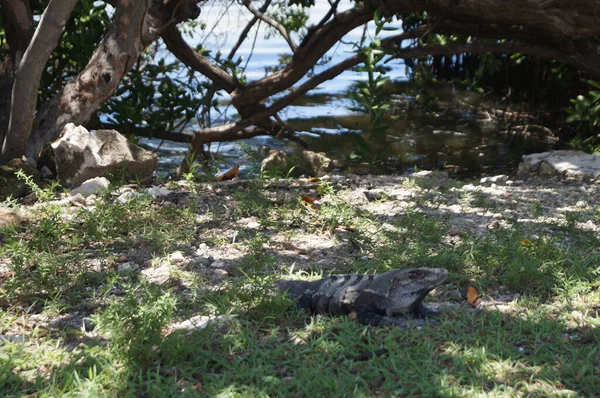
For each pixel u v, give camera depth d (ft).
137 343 14.07
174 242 21.72
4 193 26.94
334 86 63.67
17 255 19.15
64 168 28.55
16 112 28.45
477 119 53.47
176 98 43.52
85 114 31.53
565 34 33.40
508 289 18.40
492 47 38.22
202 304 17.08
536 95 54.60
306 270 19.67
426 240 21.68
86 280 18.74
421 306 16.66
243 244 20.92
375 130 40.29
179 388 13.24
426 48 38.86
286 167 38.78
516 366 13.96
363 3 37.86
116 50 31.17
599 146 39.24
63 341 15.51
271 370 13.78
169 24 33.50
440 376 13.39
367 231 22.68
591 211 25.71
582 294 17.74
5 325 16.15
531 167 35.12
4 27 33.35
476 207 26.45
